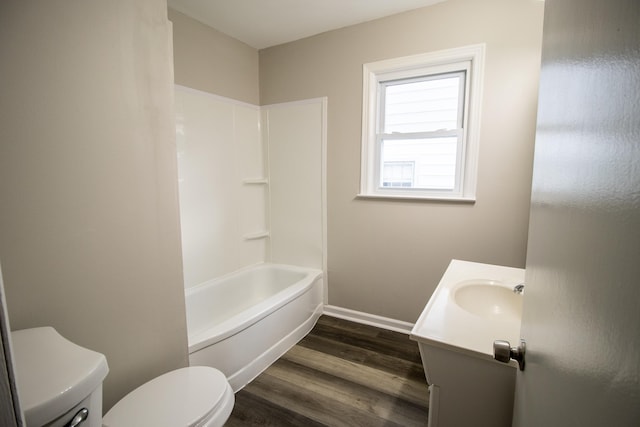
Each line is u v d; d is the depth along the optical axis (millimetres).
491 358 858
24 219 876
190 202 2270
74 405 707
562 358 388
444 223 2139
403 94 2256
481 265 1694
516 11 1797
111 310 1101
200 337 1596
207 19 2191
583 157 350
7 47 820
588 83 341
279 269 2762
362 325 2506
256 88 2738
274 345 2029
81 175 991
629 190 234
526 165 1864
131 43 1105
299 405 1620
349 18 2186
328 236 2613
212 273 2469
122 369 1146
